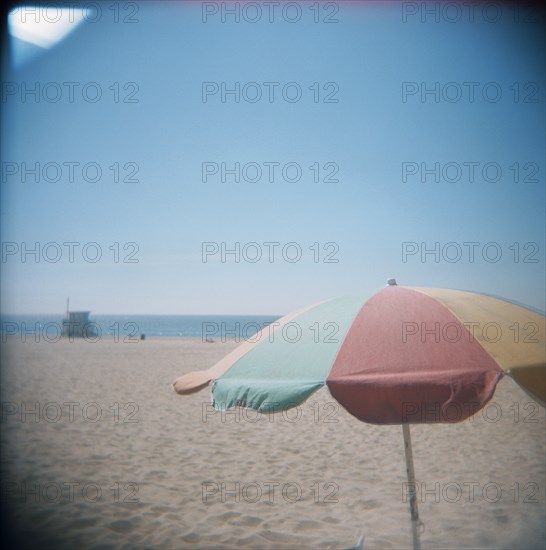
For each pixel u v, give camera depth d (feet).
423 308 8.45
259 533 14.35
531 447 23.16
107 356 72.02
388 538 13.99
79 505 16.17
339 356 7.65
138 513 15.67
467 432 25.95
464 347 7.52
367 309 8.60
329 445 23.89
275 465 20.86
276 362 8.05
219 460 21.52
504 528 14.61
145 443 24.08
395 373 7.23
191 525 14.87
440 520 15.14
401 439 24.90
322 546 13.57
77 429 26.66
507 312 8.63
